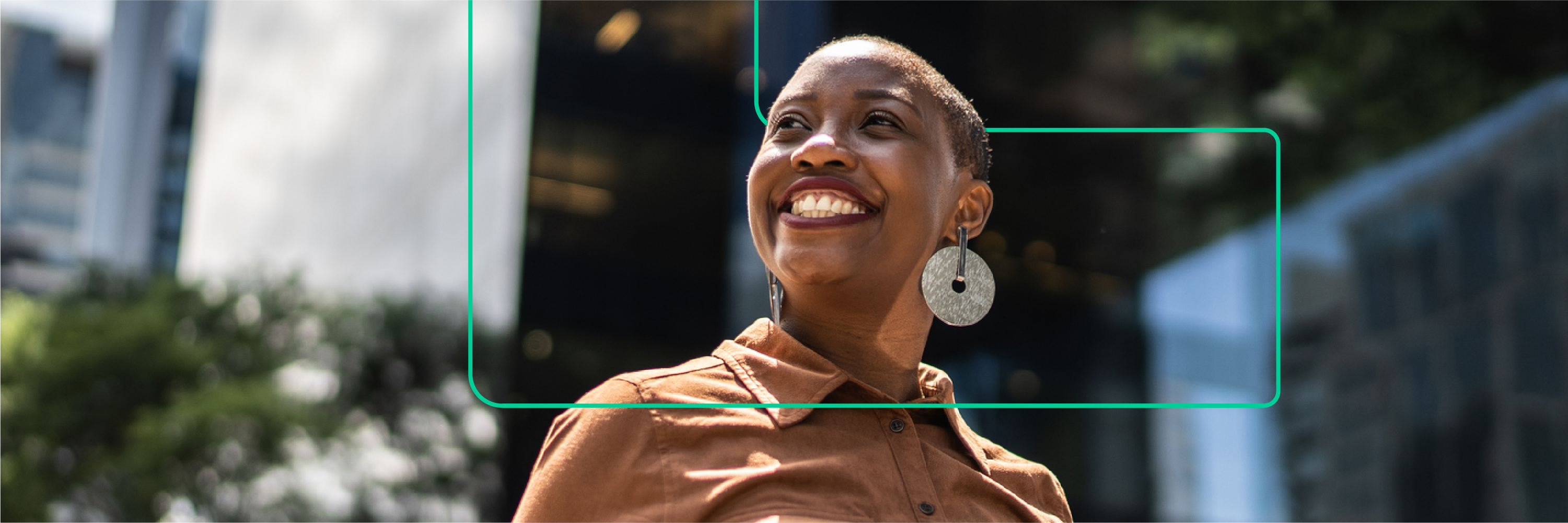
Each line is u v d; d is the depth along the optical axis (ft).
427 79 31.81
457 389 27.09
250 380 27.53
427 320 28.04
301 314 29.89
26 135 61.11
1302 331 19.38
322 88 41.75
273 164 45.62
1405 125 18.74
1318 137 19.10
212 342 28.94
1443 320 19.22
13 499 25.36
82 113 63.05
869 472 3.45
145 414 26.27
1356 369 19.45
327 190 39.14
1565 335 19.02
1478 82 18.35
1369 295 19.49
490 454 24.77
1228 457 19.48
